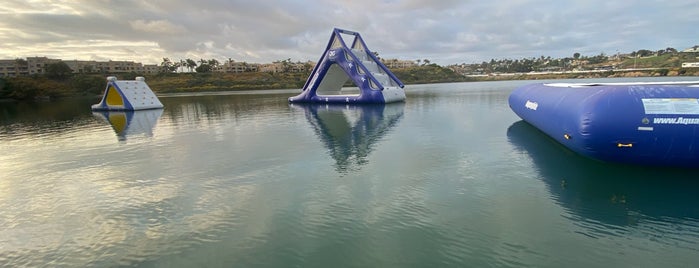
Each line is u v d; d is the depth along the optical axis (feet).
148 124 69.21
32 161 37.76
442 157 32.50
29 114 106.93
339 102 101.35
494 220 18.72
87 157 38.73
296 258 15.78
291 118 71.10
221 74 368.89
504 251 15.62
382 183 25.43
